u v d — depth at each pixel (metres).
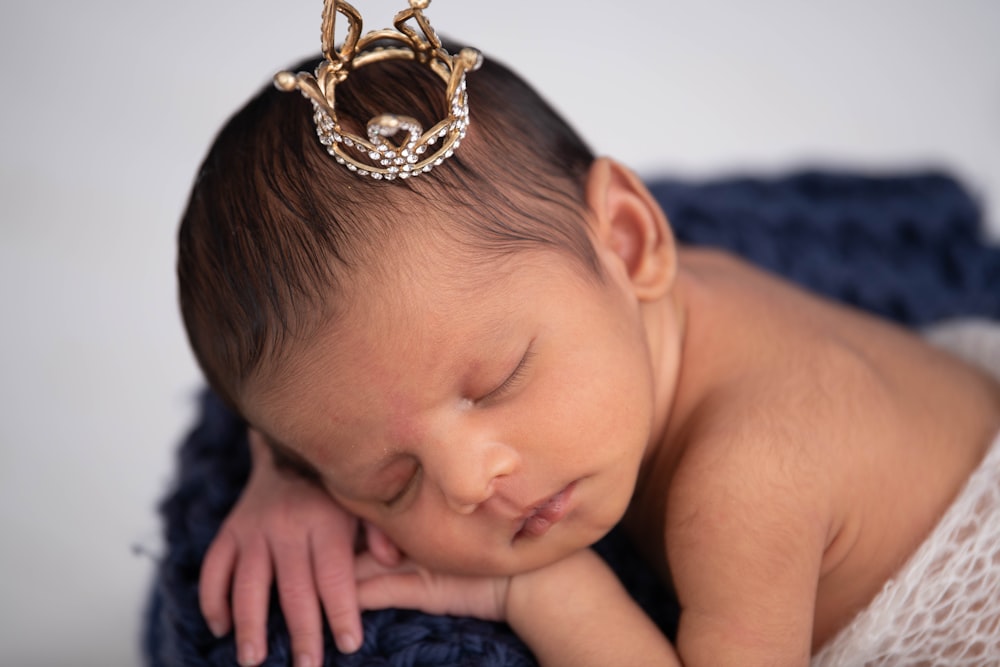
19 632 1.86
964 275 1.63
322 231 0.99
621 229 1.19
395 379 0.98
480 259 1.00
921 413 1.17
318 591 1.11
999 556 1.07
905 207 1.69
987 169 2.37
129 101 2.53
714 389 1.16
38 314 2.27
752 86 2.55
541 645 1.06
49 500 2.03
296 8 2.67
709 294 1.26
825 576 1.12
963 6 2.72
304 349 0.99
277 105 1.07
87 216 2.38
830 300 1.50
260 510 1.17
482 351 0.99
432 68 1.08
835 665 1.08
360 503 1.08
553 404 1.01
